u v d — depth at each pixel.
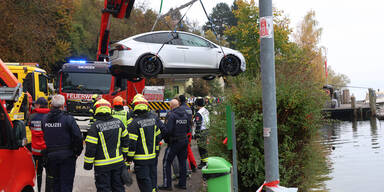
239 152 6.60
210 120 6.94
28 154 4.55
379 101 51.28
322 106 7.06
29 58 25.88
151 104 16.55
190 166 8.62
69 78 14.02
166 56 9.92
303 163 6.90
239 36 22.56
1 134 3.99
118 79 14.48
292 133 6.75
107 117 5.27
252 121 6.40
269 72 4.66
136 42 9.91
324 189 8.19
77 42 43.50
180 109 7.02
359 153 14.32
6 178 3.95
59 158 5.30
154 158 5.94
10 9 23.69
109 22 15.23
